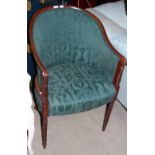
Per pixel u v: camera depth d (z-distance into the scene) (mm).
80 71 1642
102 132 1828
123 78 1726
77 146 1708
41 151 1644
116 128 1867
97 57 1677
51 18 1597
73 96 1456
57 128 1827
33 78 1839
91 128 1853
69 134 1790
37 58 1404
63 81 1540
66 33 1662
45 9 1591
